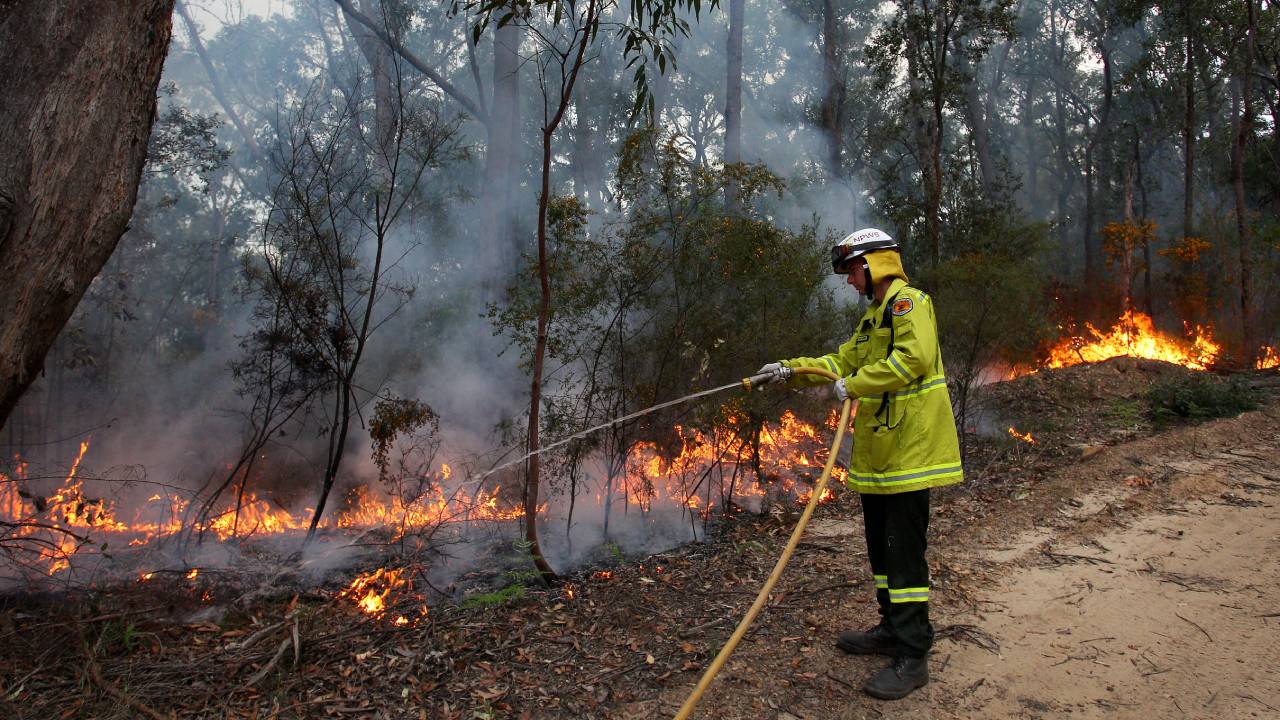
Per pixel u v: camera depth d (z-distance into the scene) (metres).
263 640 3.52
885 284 3.30
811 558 4.62
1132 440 7.30
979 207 12.07
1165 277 16.09
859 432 3.27
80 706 2.92
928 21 12.09
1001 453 7.14
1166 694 3.00
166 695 3.05
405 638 3.57
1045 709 2.94
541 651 3.46
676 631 3.65
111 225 3.08
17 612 3.69
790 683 3.15
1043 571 4.29
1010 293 6.89
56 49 2.95
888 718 2.90
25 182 2.84
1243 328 13.03
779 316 5.62
